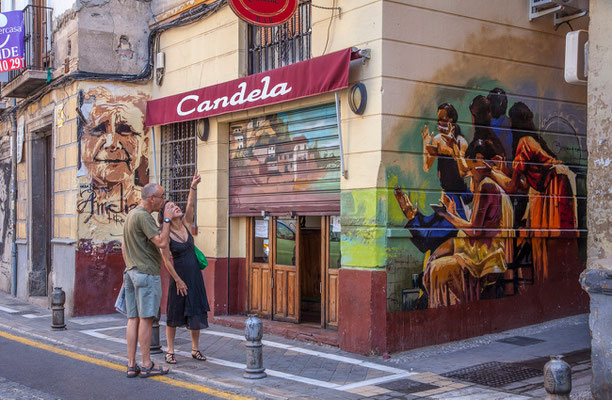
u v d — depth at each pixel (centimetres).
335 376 687
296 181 917
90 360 791
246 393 629
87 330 1005
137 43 1216
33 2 1344
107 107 1177
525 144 916
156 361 758
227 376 686
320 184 876
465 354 775
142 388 651
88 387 657
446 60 834
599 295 536
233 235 1049
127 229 691
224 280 1037
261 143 982
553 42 954
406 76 794
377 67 776
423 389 635
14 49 1293
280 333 898
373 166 775
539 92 937
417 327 801
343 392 625
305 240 1007
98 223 1170
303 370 713
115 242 1186
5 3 1540
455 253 838
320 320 953
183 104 1065
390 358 760
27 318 1141
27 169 1424
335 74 791
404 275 791
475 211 856
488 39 879
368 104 786
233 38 1013
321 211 873
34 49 1320
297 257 937
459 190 842
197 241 1077
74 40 1168
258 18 820
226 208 1045
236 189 1031
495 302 877
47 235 1415
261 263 1012
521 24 916
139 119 1205
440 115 827
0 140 1650
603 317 534
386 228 774
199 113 1028
